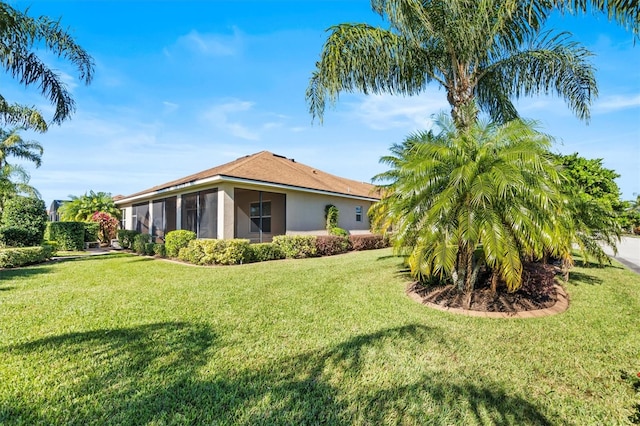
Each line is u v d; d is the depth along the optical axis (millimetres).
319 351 4285
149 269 10969
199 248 12266
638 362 4055
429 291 7387
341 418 2953
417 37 8336
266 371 3744
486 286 7551
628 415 3027
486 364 3971
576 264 13102
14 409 2975
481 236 5910
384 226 9656
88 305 6332
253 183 13719
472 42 7898
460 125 8055
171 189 15406
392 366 3893
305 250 14266
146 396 3211
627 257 16391
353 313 5949
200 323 5309
